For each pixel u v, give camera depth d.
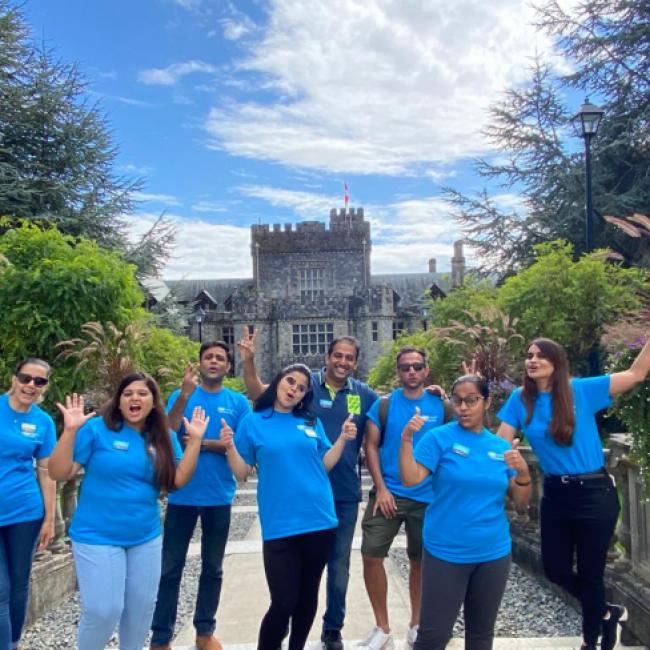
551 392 4.11
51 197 18.92
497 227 20.09
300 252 51.88
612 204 17.34
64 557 6.22
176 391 5.22
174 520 4.70
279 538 3.97
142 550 3.83
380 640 4.54
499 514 3.65
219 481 4.77
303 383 4.11
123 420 3.91
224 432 4.16
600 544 4.03
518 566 6.98
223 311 48.81
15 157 19.09
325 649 4.58
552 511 4.14
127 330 8.98
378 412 4.82
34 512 4.34
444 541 3.61
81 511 3.75
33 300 8.73
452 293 15.73
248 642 4.96
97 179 20.08
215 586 4.74
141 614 3.83
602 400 4.08
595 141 18.92
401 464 3.66
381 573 4.65
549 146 19.84
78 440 3.80
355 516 4.82
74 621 5.57
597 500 4.02
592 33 19.23
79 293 8.85
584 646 4.13
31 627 5.43
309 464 4.09
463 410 3.66
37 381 4.36
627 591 4.70
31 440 4.37
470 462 3.62
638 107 18.44
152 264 21.52
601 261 11.66
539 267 11.62
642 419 4.12
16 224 17.67
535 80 20.36
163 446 3.92
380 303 46.50
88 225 19.39
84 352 8.25
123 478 3.76
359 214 52.81
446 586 3.59
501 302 11.85
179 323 24.70
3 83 18.69
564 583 4.16
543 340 4.16
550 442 4.12
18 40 19.22
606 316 10.93
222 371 5.08
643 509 4.70
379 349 46.28
